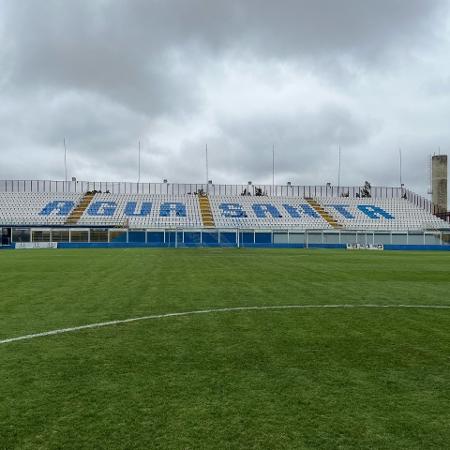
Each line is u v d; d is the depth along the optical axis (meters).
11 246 53.28
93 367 5.67
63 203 67.38
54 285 14.30
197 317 9.02
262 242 60.72
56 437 3.77
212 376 5.31
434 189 79.81
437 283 15.51
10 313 9.38
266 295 12.14
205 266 22.56
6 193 68.12
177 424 4.00
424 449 3.58
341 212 71.25
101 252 40.38
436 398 4.64
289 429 3.91
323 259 30.11
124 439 3.72
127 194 73.00
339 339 7.22
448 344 6.92
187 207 69.94
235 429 3.90
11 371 5.50
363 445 3.63
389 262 27.69
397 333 7.67
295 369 5.61
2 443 3.67
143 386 4.96
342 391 4.82
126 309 9.88
